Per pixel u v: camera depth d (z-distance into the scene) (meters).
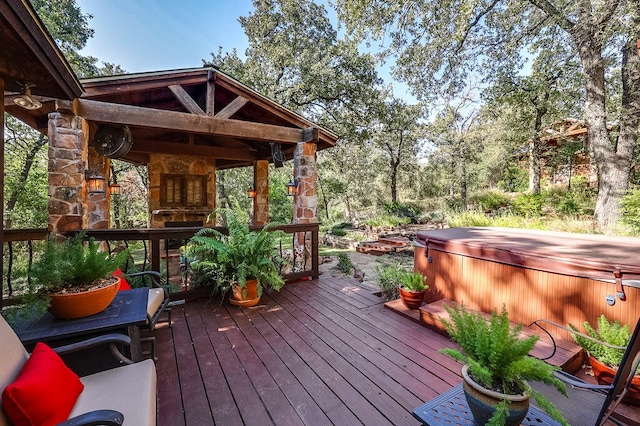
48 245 1.99
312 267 4.67
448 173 15.59
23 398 1.09
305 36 11.08
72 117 3.52
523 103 10.21
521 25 7.56
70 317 1.84
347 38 9.45
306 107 11.50
